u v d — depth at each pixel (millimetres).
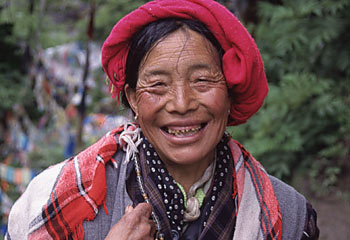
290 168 4023
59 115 4023
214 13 1039
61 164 1226
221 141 1221
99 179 1143
